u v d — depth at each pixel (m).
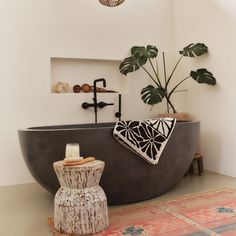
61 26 2.78
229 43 2.55
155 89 2.81
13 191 2.36
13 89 2.59
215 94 2.73
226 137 2.62
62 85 2.82
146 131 1.90
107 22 2.98
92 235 1.42
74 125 2.70
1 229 1.56
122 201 1.95
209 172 2.79
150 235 1.39
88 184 1.47
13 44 2.60
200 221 1.54
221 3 2.62
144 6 3.16
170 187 2.20
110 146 1.82
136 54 2.87
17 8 2.63
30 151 1.92
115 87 3.13
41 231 1.53
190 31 3.04
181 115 2.84
